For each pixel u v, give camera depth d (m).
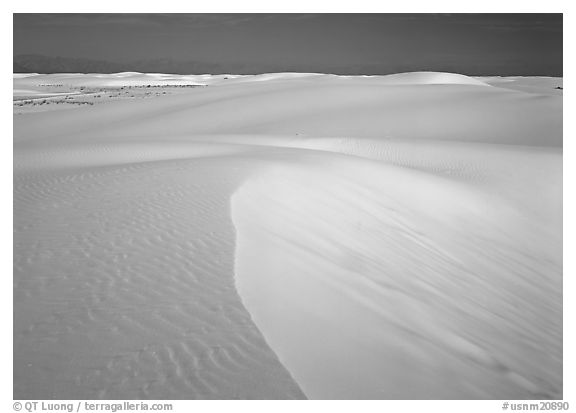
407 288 8.35
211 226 8.20
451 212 14.66
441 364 5.86
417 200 14.71
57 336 5.19
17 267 6.81
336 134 31.62
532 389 6.21
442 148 24.44
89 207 9.60
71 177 12.77
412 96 43.06
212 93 49.72
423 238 12.01
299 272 7.08
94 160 18.70
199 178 11.72
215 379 4.50
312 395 4.39
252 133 32.59
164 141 24.00
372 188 14.39
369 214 12.17
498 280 11.02
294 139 27.48
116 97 74.25
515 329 8.41
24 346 5.05
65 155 20.11
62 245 7.58
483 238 13.62
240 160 14.80
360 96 43.19
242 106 40.53
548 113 35.06
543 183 18.95
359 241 10.05
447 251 11.71
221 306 5.59
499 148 24.31
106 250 7.31
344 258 8.70
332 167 15.53
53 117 42.12
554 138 29.92
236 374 4.55
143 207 9.38
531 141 29.62
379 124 33.88
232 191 10.45
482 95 42.69
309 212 10.66
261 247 7.61
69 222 8.70
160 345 4.97
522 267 12.32
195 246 7.34
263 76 120.31
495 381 6.03
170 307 5.62
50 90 99.06
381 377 5.09
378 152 24.28
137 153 20.09
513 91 46.75
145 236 7.83
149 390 4.41
